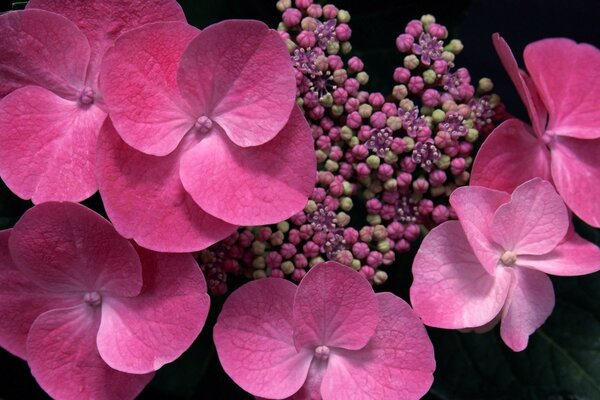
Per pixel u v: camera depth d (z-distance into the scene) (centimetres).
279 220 27
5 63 28
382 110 30
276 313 28
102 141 27
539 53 30
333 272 27
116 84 27
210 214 28
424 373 28
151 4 28
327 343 28
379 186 30
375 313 28
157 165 28
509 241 29
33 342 28
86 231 27
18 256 27
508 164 29
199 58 27
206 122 28
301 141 28
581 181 30
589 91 30
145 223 27
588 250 30
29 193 28
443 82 30
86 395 28
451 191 30
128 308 28
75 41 28
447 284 29
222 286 29
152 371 28
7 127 28
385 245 30
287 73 27
